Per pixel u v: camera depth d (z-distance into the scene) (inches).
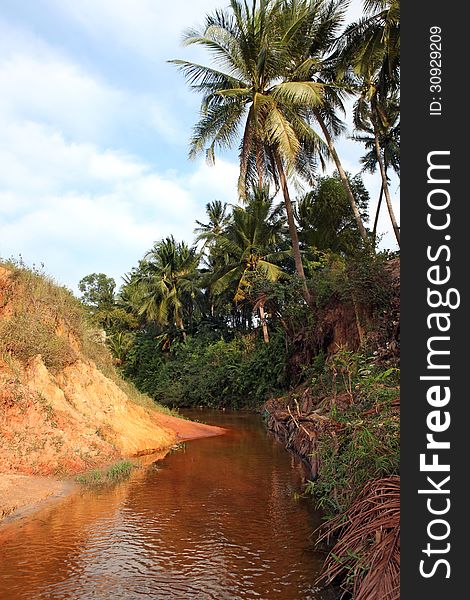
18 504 292.0
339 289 603.8
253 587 189.5
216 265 1615.4
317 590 187.0
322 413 426.0
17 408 385.1
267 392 1112.8
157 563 211.6
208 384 1289.4
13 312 477.1
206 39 781.3
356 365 410.3
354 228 1236.5
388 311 547.5
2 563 209.5
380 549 159.2
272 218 1310.3
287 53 796.0
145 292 1754.4
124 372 1704.0
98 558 216.1
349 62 800.9
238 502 310.7
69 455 386.3
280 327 1074.1
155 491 338.6
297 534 249.0
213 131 789.9
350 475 237.0
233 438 639.8
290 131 723.4
